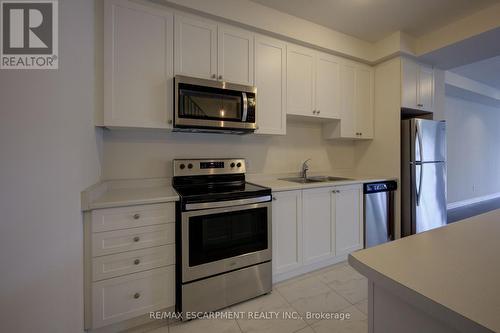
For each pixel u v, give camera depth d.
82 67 1.37
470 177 5.05
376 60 2.78
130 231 1.45
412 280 0.53
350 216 2.41
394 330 0.58
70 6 1.23
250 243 1.81
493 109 5.65
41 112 1.04
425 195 2.66
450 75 3.85
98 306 1.37
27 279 0.98
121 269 1.43
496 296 0.46
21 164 0.96
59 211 1.12
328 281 2.06
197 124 1.83
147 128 1.78
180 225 1.57
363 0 2.05
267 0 2.04
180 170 2.06
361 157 3.11
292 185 2.11
